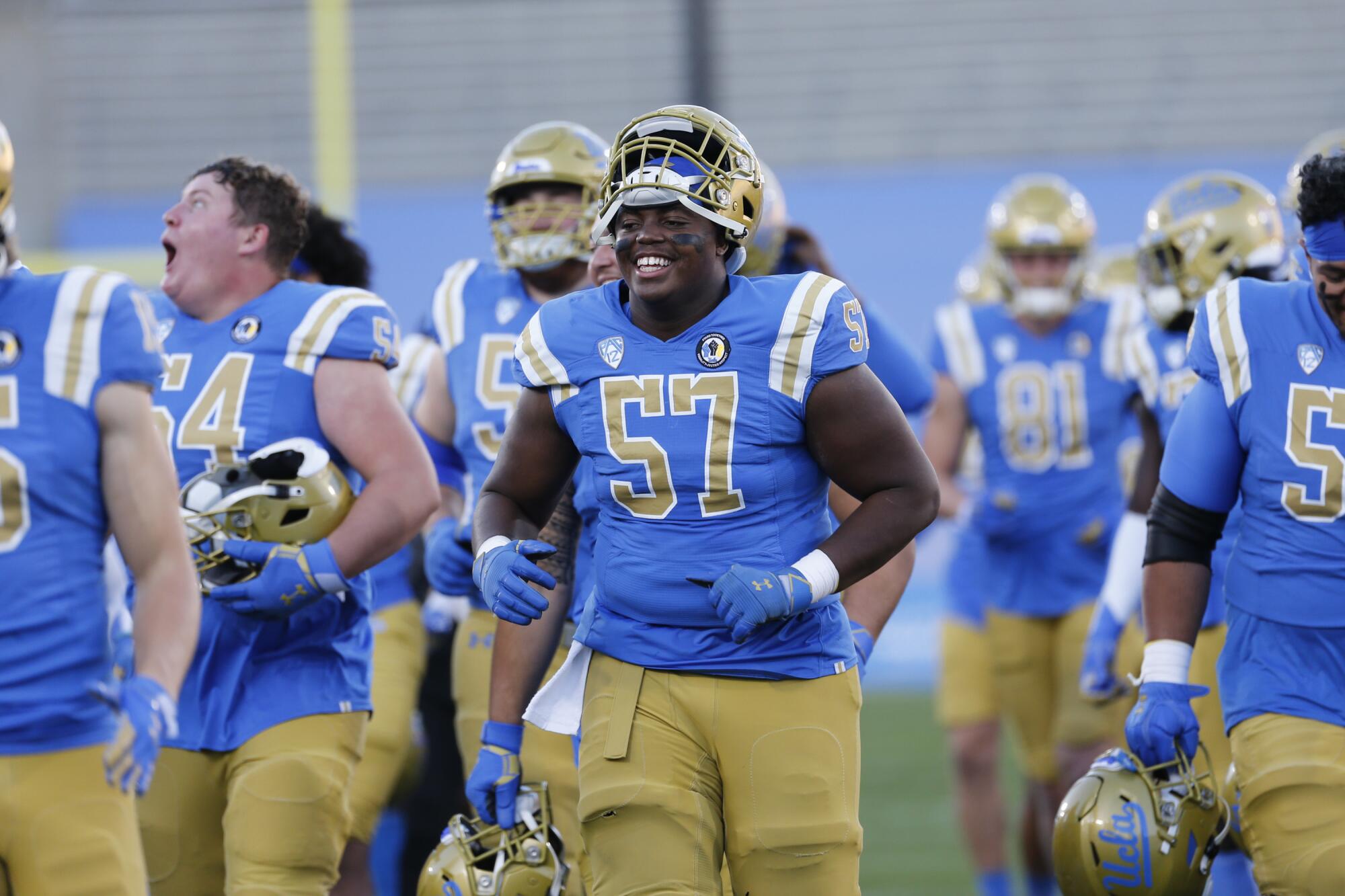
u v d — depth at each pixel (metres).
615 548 10.27
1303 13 56.78
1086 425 20.94
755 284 10.01
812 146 56.50
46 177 53.75
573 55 57.56
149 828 11.92
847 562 9.95
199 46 56.59
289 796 11.71
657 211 9.73
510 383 14.38
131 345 8.89
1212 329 10.86
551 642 11.62
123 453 8.88
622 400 9.98
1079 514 20.58
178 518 9.11
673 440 9.88
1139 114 55.94
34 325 8.77
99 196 55.09
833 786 10.12
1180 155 55.34
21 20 53.94
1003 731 33.25
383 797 15.59
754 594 9.64
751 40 57.81
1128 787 11.16
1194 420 11.03
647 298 9.82
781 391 9.84
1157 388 15.54
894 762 29.52
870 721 33.69
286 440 11.90
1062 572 20.45
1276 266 15.36
